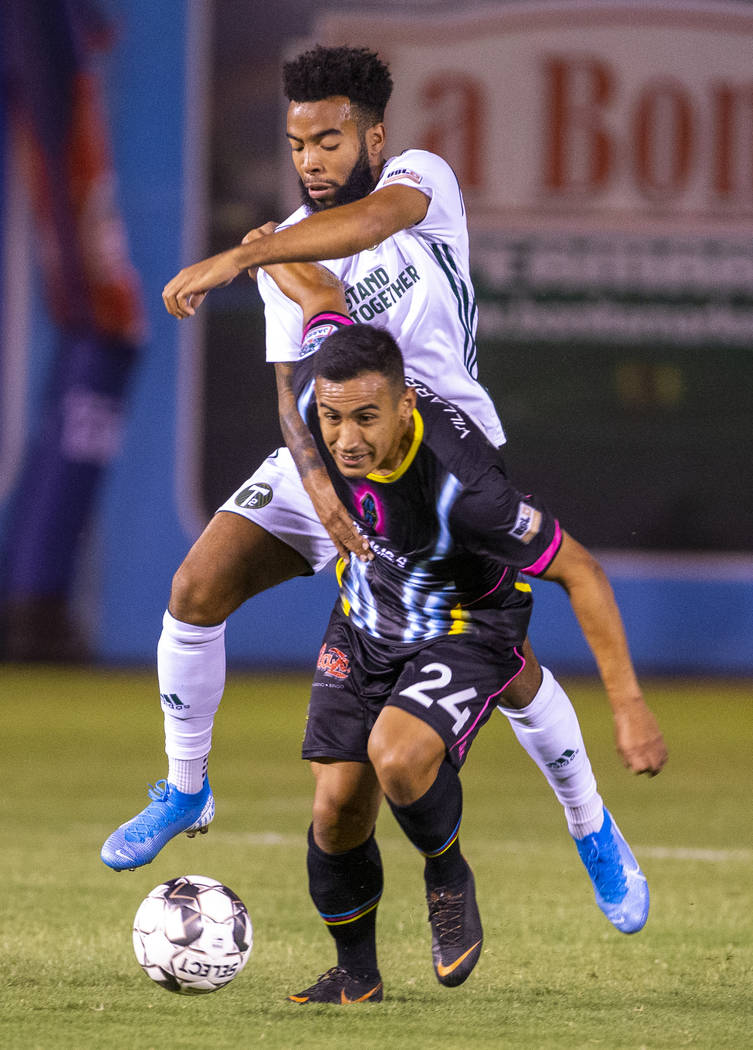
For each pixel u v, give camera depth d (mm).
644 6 47250
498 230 47312
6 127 46156
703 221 47438
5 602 46781
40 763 30312
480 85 47219
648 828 23438
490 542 11766
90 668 47031
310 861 13031
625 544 47344
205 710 14102
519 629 12641
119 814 24172
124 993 12859
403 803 11703
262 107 47188
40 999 12578
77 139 46406
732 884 18719
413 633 12508
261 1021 11938
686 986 13414
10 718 37594
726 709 41469
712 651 47625
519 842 21953
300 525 13867
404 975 13922
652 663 47531
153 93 46812
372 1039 11328
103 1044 11070
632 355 47438
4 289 46406
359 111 13438
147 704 40719
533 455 47344
